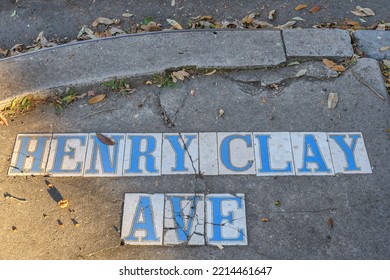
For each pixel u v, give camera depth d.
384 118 3.30
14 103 3.42
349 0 4.07
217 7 4.06
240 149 3.17
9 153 3.21
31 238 2.87
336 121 3.29
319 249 2.79
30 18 4.11
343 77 3.49
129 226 2.90
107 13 4.08
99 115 3.36
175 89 3.46
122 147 3.20
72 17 4.09
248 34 3.68
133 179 3.07
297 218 2.90
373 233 2.84
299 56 3.56
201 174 3.07
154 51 3.61
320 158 3.12
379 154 3.14
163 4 4.11
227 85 3.47
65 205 2.97
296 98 3.40
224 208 2.94
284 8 4.03
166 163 3.12
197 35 3.69
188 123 3.29
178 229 2.88
